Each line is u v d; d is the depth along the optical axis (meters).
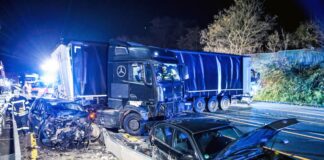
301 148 8.39
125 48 11.47
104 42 12.18
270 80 22.20
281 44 26.20
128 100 11.36
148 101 10.87
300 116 14.53
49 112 10.15
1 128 11.84
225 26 26.42
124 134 10.58
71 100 11.50
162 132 6.84
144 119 10.59
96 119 11.65
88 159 8.05
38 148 9.14
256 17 25.64
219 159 4.99
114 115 11.25
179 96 12.01
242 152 5.23
